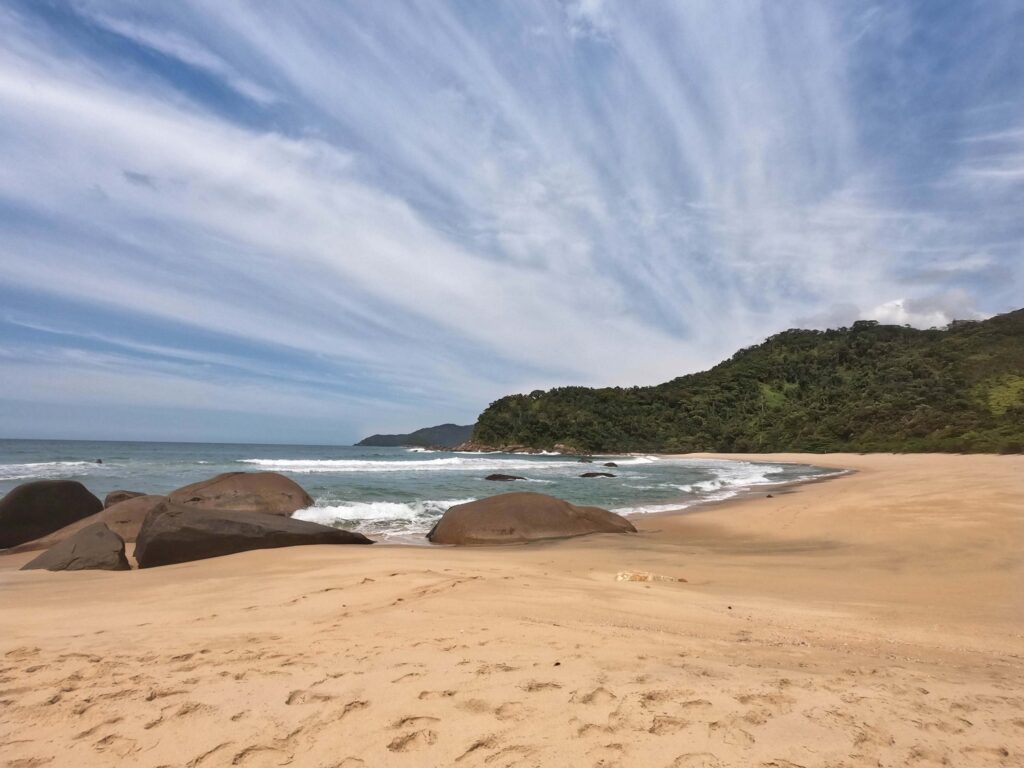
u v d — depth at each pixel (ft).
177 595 18.11
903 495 48.21
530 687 9.87
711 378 349.41
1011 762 7.98
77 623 14.70
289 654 11.78
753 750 7.95
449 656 11.48
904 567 23.73
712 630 14.46
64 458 129.90
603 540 32.55
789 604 17.88
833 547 29.66
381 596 16.94
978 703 10.00
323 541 29.43
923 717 9.27
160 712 9.22
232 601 16.97
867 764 7.72
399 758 7.79
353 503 47.70
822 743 8.21
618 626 14.24
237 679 10.47
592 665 11.05
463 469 111.96
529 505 35.06
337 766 7.65
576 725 8.54
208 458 147.43
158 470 90.33
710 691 9.83
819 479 87.92
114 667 11.23
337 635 13.11
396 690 9.79
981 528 30.63
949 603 18.12
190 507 29.27
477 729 8.45
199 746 8.21
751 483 83.76
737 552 28.68
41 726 8.89
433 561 23.68
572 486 75.31
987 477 63.10
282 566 22.91
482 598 16.71
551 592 17.81
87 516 37.04
